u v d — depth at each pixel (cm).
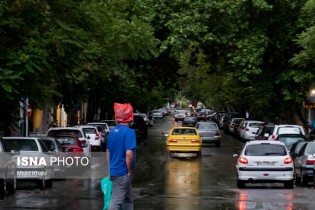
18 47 2042
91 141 4625
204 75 8762
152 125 10600
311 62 3991
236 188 2559
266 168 2528
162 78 5056
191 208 1889
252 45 4306
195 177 3047
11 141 2509
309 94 5269
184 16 4338
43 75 2128
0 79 1878
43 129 4422
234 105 8938
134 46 2658
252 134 6209
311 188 2603
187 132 4603
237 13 4353
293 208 1894
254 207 1917
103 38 2588
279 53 4444
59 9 2278
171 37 4331
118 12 2870
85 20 2377
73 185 2648
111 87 5931
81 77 3800
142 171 3381
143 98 8675
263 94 4556
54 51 2169
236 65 4375
